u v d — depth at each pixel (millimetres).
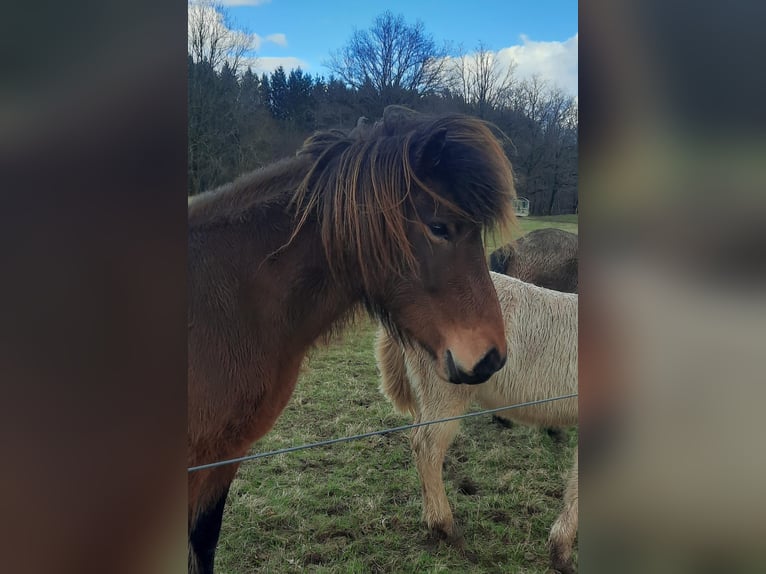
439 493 1356
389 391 1262
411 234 1187
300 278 1102
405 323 1215
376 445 1263
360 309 1179
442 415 1348
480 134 1267
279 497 1163
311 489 1199
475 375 1270
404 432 1304
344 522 1234
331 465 1222
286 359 1118
